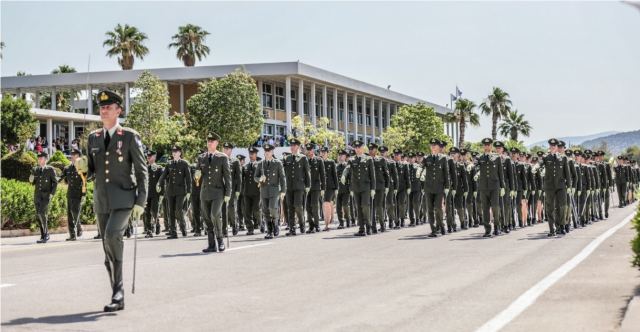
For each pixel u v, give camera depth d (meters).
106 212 8.38
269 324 7.41
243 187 21.06
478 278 10.34
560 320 7.44
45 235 19.39
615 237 17.03
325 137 50.66
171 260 12.98
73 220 20.03
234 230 20.86
